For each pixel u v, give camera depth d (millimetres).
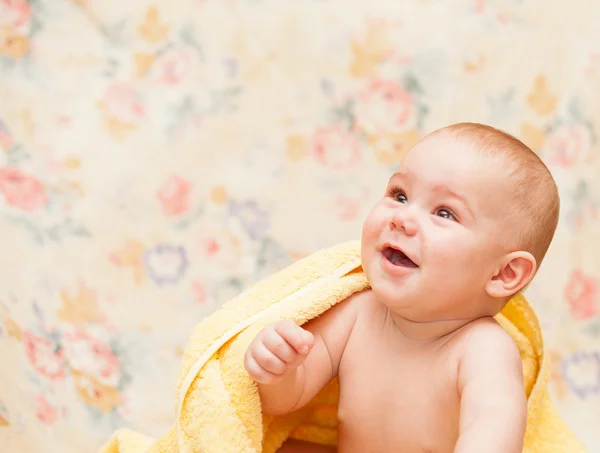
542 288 1561
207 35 1625
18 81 1567
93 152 1580
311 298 948
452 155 885
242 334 929
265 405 936
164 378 1485
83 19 1597
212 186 1609
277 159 1624
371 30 1625
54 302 1481
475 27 1621
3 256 1480
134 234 1571
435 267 857
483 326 887
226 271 1581
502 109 1616
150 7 1613
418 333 907
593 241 1563
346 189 1616
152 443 1104
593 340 1543
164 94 1619
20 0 1577
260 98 1628
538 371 1013
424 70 1622
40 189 1542
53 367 1414
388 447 904
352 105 1629
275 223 1607
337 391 1041
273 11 1623
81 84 1592
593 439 1459
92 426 1406
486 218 870
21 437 1340
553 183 929
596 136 1577
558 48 1608
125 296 1538
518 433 769
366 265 897
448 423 868
